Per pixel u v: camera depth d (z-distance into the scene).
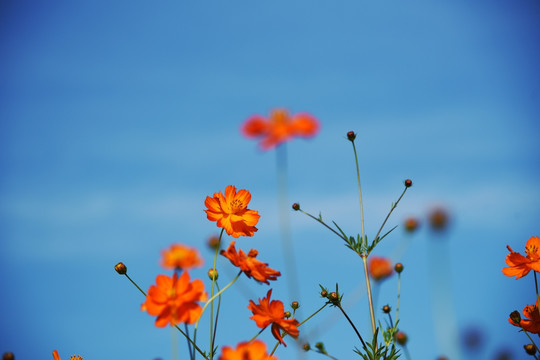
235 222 1.09
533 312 1.07
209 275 1.00
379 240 1.17
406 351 1.09
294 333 0.98
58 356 0.99
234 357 0.89
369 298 1.14
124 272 1.00
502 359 1.08
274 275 0.99
